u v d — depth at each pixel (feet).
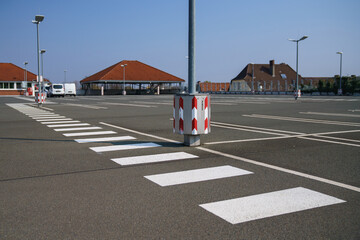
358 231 10.89
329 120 45.85
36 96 87.15
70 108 75.82
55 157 22.18
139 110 67.92
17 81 240.32
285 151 23.99
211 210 12.69
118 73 240.53
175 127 26.14
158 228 11.11
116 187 15.57
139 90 255.91
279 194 14.53
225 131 34.81
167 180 16.69
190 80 25.63
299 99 121.08
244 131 34.81
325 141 28.35
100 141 28.60
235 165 19.77
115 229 11.05
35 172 18.38
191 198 14.03
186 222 11.59
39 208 12.96
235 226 11.27
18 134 33.22
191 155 22.63
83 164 20.16
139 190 15.10
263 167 19.29
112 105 88.79
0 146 26.50
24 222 11.65
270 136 31.24
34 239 10.36
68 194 14.60
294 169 18.81
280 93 212.23
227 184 15.99
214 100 116.06
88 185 15.90
